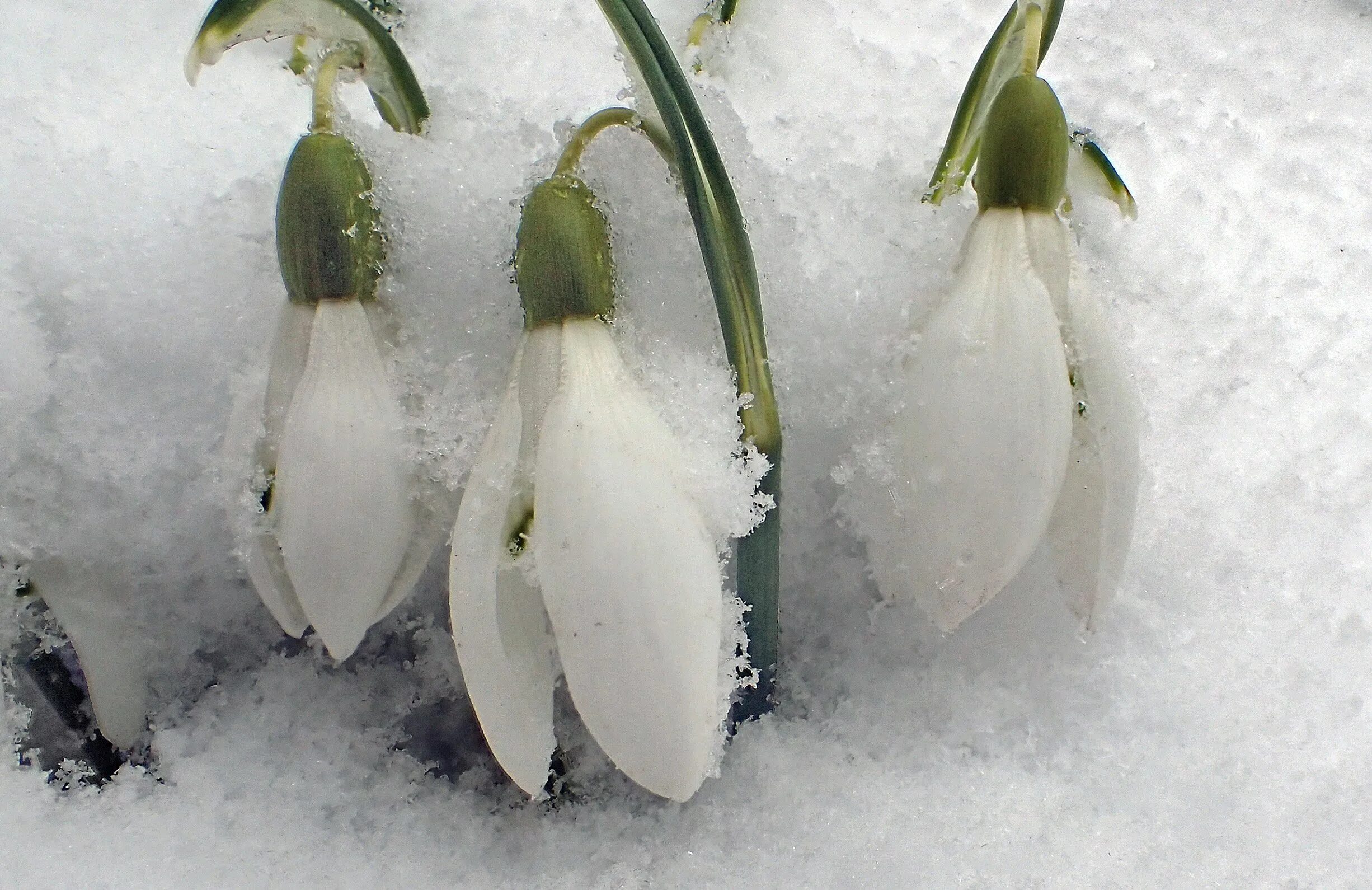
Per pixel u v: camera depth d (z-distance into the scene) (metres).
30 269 0.21
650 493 0.19
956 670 0.21
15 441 0.21
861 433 0.21
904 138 0.22
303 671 0.21
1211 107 0.24
